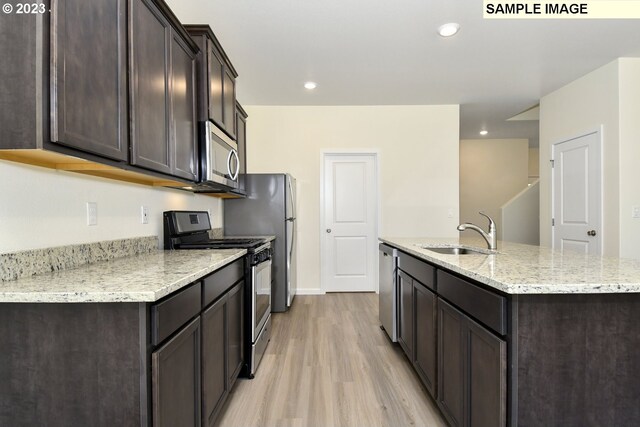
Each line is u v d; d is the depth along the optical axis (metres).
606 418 1.15
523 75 3.62
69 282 1.15
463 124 5.66
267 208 3.81
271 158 4.59
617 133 3.25
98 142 1.21
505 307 1.17
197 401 1.41
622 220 3.24
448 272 1.67
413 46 2.97
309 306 3.98
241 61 3.25
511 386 1.14
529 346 1.13
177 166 1.85
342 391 2.09
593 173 3.54
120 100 1.34
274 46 2.96
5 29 0.99
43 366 1.05
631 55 3.16
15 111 0.99
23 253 1.26
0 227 1.19
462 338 1.47
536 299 1.14
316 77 3.63
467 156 6.79
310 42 2.89
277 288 3.76
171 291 1.12
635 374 1.15
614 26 2.66
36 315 1.04
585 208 3.65
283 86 3.88
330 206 4.70
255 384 2.19
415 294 2.19
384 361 2.51
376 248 4.70
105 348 1.04
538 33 2.76
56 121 1.01
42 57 0.98
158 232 2.35
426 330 1.96
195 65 2.13
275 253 3.79
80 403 1.04
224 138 2.49
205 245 2.42
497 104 4.60
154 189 2.31
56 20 1.01
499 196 6.76
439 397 1.75
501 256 1.83
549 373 1.14
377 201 4.65
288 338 2.97
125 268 1.47
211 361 1.59
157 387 1.07
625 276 1.21
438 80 3.75
